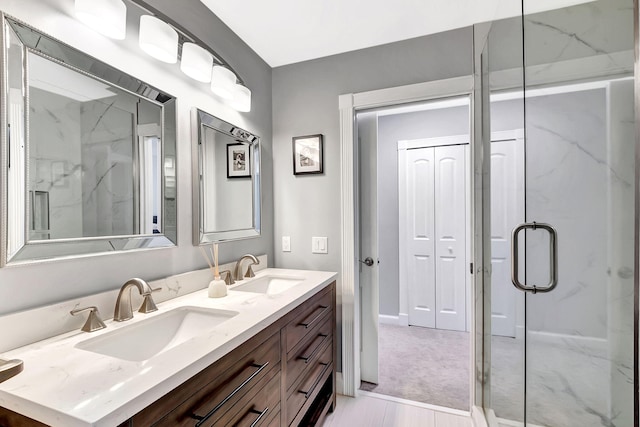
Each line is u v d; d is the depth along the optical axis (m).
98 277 1.09
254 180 2.03
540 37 1.02
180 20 1.47
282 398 1.25
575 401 0.85
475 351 1.78
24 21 0.89
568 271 0.88
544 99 1.00
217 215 1.68
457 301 3.19
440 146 3.23
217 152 1.69
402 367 2.45
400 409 1.91
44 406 0.58
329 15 1.71
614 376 0.69
